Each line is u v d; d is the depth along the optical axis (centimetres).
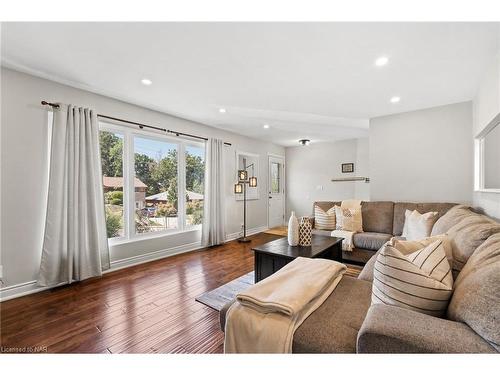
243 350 110
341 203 398
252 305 118
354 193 567
